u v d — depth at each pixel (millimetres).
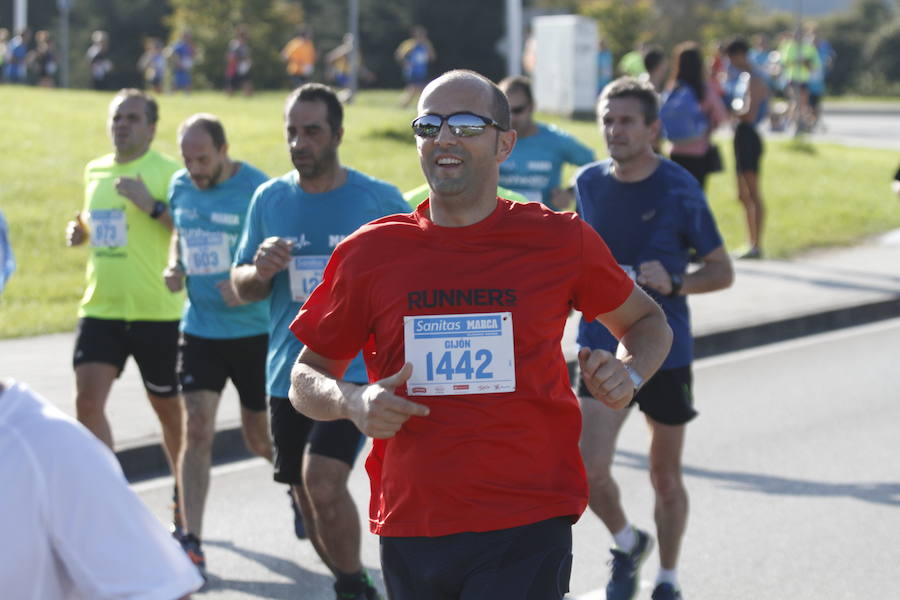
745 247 35531
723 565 13438
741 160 33656
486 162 7473
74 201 37156
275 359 11750
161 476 16953
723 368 23578
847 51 148375
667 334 8047
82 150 44188
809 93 73500
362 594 11375
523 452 7402
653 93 11961
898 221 41562
